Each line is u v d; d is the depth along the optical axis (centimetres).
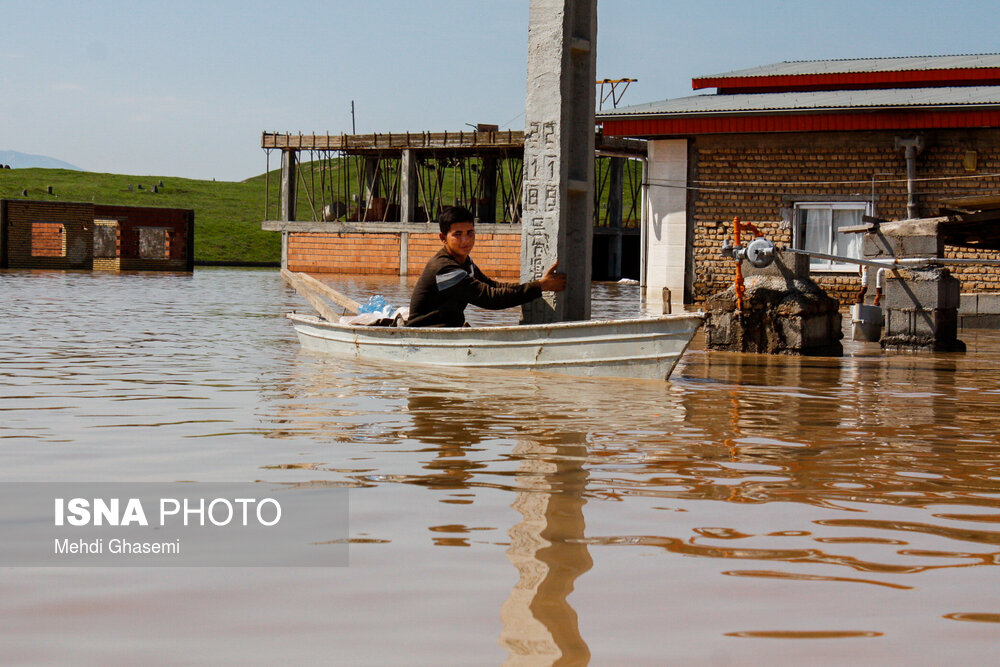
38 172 10688
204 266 5888
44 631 264
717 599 290
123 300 2116
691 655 248
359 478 452
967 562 328
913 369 987
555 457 504
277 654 248
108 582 305
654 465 484
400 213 4788
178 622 271
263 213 9119
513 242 4206
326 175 10750
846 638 260
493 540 351
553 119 1001
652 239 2211
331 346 1055
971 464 492
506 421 620
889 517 386
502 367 901
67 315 1630
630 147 2845
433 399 718
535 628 266
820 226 2086
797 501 411
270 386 784
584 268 1041
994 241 1488
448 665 242
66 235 4591
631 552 337
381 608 282
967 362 1076
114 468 474
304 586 301
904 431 595
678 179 2173
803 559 330
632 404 702
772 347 1134
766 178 2112
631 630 265
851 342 1362
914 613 279
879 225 1266
